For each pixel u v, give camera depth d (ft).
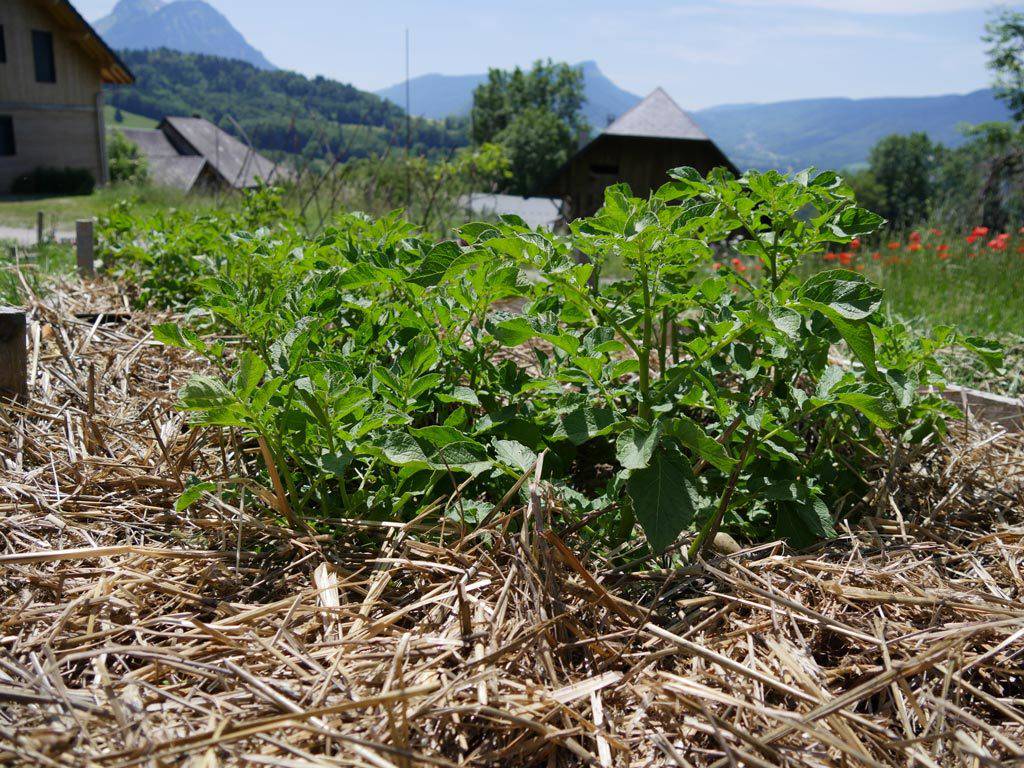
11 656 5.47
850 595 6.32
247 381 6.53
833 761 4.79
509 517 6.61
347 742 4.66
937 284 24.22
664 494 6.15
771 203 7.43
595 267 8.13
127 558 6.79
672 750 4.76
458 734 4.93
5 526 7.25
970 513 8.39
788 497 6.97
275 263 11.77
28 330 12.14
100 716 4.91
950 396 11.92
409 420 7.13
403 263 9.68
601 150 68.13
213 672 5.33
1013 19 101.04
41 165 84.38
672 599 6.64
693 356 8.25
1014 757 4.94
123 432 9.56
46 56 83.71
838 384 6.86
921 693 5.35
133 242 18.67
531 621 5.79
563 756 5.00
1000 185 55.16
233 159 145.38
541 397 8.45
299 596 6.16
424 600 6.20
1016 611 5.97
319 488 7.39
